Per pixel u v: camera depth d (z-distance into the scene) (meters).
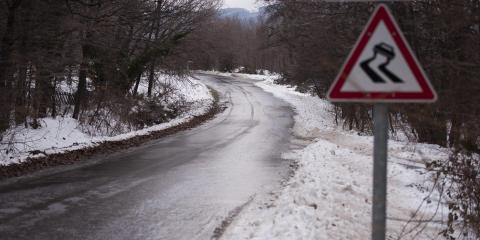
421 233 7.43
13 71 15.42
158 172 12.53
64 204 8.89
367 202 8.93
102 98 22.48
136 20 20.52
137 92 30.47
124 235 7.05
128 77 25.86
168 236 7.01
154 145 18.55
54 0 16.36
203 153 16.28
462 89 7.00
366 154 16.05
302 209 7.57
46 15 16.38
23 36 15.80
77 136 18.92
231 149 17.30
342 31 13.24
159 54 28.19
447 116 7.23
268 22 24.80
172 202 9.13
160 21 29.09
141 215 8.17
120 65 24.03
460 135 6.83
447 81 7.51
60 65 17.61
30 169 12.67
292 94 48.78
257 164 13.87
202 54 37.66
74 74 20.34
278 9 21.75
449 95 7.07
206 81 61.47
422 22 8.75
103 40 20.38
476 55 7.24
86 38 19.20
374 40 3.40
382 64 3.39
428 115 7.26
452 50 7.82
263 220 7.48
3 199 9.21
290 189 9.70
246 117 30.89
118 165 13.71
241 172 12.51
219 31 47.28
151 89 33.16
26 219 7.82
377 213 3.40
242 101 42.03
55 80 19.00
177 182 11.14
